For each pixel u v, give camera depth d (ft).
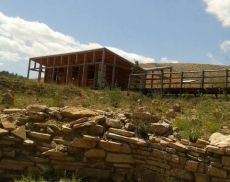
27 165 29.40
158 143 30.25
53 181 28.32
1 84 51.83
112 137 30.81
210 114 41.34
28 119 32.45
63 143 30.45
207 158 28.53
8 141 29.99
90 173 29.86
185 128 33.55
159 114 40.57
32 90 52.49
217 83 59.00
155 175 29.55
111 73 96.43
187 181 28.53
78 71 102.22
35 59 110.83
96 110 36.29
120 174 30.09
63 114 33.32
